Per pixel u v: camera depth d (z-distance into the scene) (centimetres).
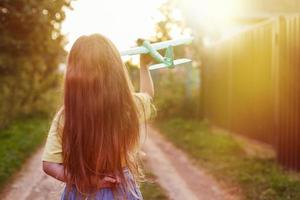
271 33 1029
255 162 914
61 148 279
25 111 1695
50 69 1717
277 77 933
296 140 831
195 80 2073
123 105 276
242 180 774
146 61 308
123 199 283
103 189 281
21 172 886
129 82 282
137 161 290
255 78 1133
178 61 310
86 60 273
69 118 275
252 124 1160
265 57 1059
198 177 856
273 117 1006
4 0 855
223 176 824
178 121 1648
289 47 880
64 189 287
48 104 1923
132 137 281
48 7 814
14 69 1234
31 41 980
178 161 1012
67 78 276
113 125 274
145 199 691
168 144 1248
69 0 805
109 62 275
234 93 1323
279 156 903
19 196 738
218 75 1500
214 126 1555
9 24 907
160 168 943
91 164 275
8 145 1080
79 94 273
